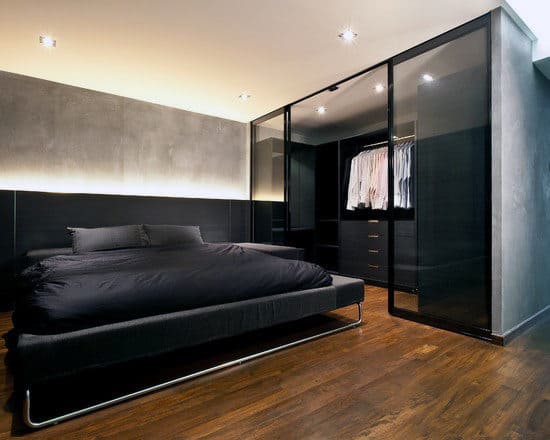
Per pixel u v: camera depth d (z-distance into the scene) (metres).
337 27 2.38
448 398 1.51
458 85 2.46
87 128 3.62
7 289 3.05
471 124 2.38
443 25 2.35
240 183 4.90
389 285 2.89
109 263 2.20
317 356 1.97
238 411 1.42
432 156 2.66
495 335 2.16
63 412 1.40
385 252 4.03
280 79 3.33
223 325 1.85
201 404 1.47
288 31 2.44
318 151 5.22
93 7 2.15
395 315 2.82
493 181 2.20
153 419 1.37
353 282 2.52
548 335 2.32
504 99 2.20
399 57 2.80
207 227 4.38
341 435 1.26
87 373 1.73
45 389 1.58
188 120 4.36
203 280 1.87
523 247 2.44
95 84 3.49
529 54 2.52
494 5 2.13
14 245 3.10
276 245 4.32
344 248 4.61
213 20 2.30
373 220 4.21
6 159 3.19
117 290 1.60
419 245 2.73
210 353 2.01
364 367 1.82
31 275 2.05
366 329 2.47
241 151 4.91
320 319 2.70
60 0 2.07
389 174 2.92
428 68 2.70
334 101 3.93
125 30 2.43
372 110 4.24
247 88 3.57
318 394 1.55
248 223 4.84
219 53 2.78
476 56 2.33
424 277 2.68
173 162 4.24
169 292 1.71
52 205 3.30
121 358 1.53
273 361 1.91
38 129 3.35
